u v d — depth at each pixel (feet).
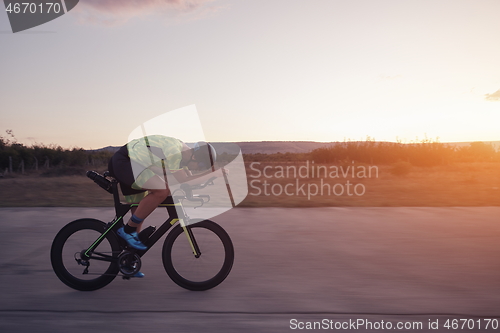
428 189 36.96
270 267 12.99
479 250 15.05
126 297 10.43
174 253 11.00
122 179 10.56
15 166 67.31
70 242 11.03
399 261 13.62
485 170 61.77
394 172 54.34
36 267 13.03
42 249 15.24
